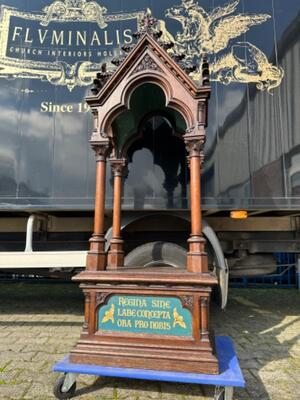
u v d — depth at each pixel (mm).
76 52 3219
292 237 3684
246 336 3406
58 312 4383
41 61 3213
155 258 3055
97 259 2264
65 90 3184
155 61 2320
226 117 3074
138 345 2049
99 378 2289
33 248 3619
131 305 2131
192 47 3166
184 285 2068
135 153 3074
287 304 5234
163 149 3066
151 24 2412
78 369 1968
